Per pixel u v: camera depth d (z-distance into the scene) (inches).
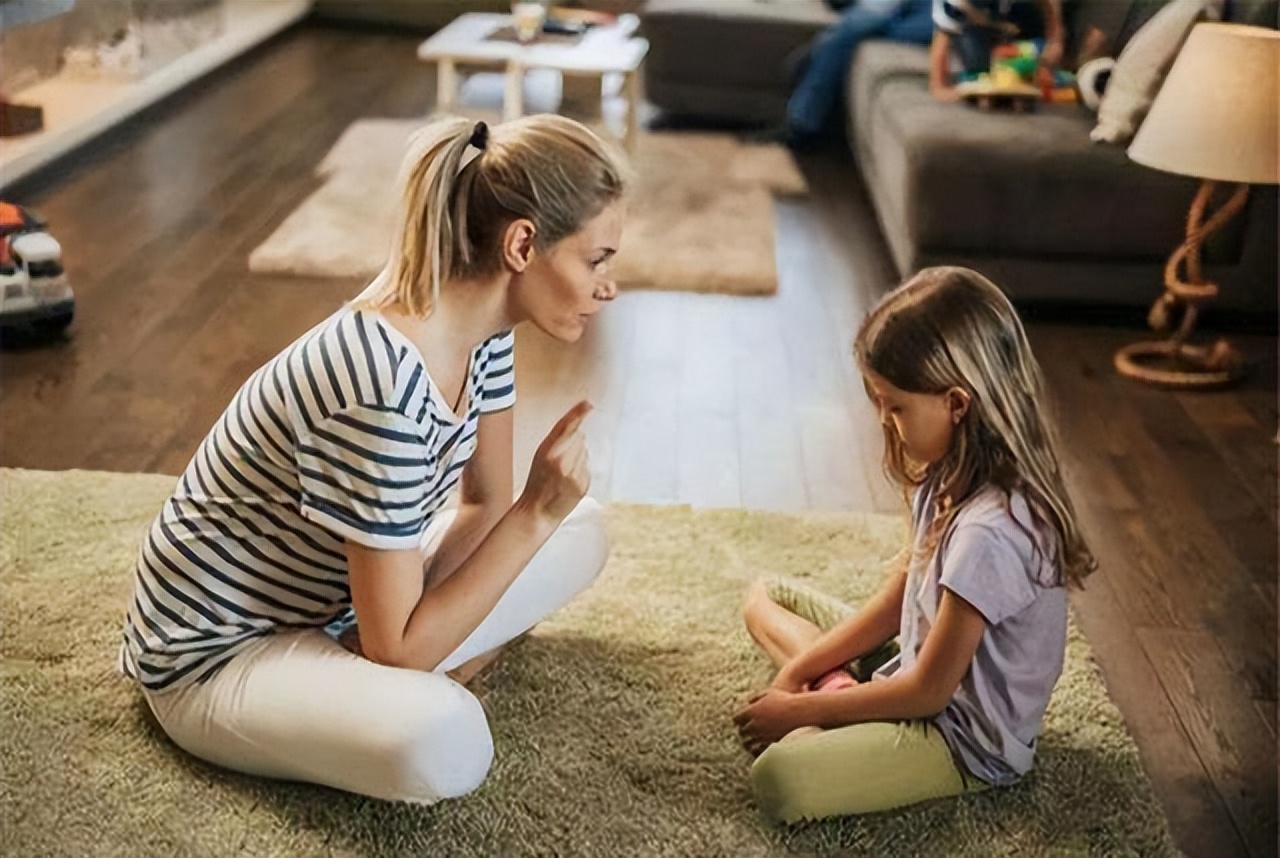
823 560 92.9
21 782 69.6
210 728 68.1
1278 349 135.6
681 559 92.2
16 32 191.5
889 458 71.6
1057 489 66.7
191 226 155.9
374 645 65.1
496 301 62.4
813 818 69.3
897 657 74.3
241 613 67.6
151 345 125.1
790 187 181.0
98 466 103.6
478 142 60.2
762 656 82.4
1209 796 75.2
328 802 69.1
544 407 115.3
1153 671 85.5
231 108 206.1
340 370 60.5
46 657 79.5
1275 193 135.0
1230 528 103.0
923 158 137.6
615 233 61.4
